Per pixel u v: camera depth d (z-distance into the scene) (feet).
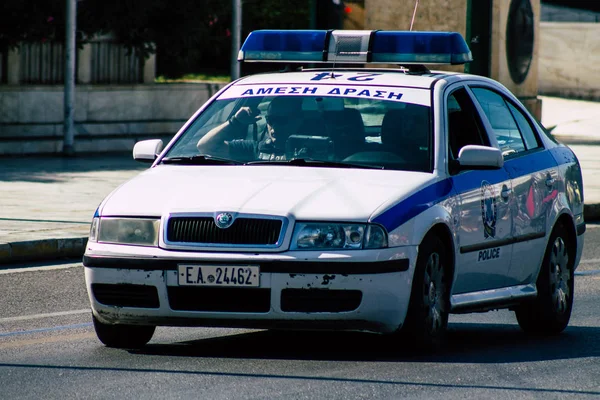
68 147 203.31
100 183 162.61
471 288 73.56
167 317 65.57
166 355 69.15
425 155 71.82
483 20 237.04
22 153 202.69
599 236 142.92
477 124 77.25
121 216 66.80
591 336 80.84
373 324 64.95
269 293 63.82
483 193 73.67
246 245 64.18
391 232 64.80
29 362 67.46
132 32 221.25
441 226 68.90
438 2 236.22
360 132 73.72
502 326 85.51
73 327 80.48
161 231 65.41
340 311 64.13
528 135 83.82
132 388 59.98
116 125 222.48
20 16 203.82
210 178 69.26
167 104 231.71
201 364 66.13
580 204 87.81
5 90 206.80
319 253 63.72
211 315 64.80
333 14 228.84
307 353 69.77
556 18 400.06
